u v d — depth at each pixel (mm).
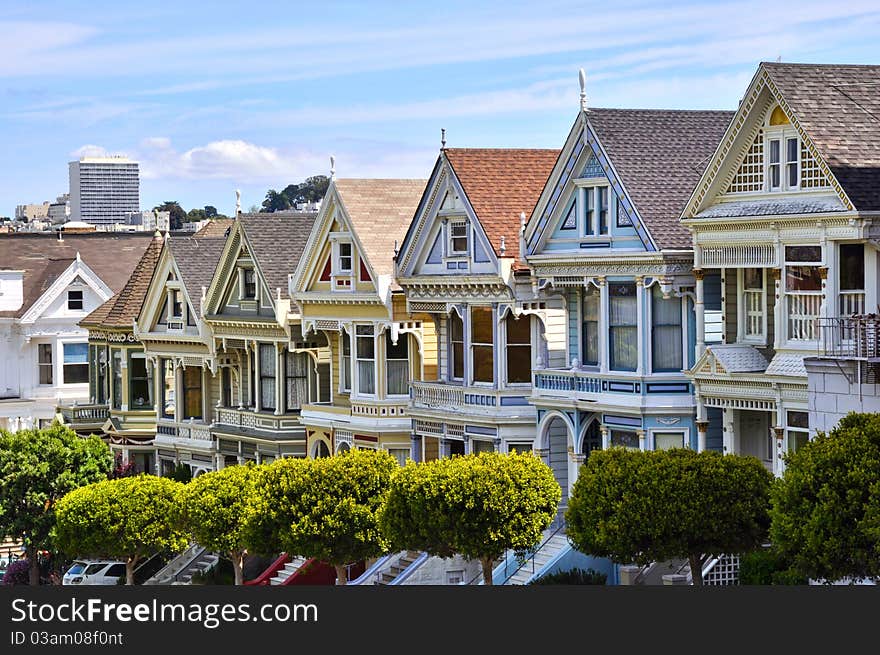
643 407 99188
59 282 174750
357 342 123375
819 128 88562
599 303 103812
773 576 86062
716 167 94312
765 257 91938
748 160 93500
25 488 130750
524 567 104688
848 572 76688
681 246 98062
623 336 101938
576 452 104688
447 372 117188
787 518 77688
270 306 131750
